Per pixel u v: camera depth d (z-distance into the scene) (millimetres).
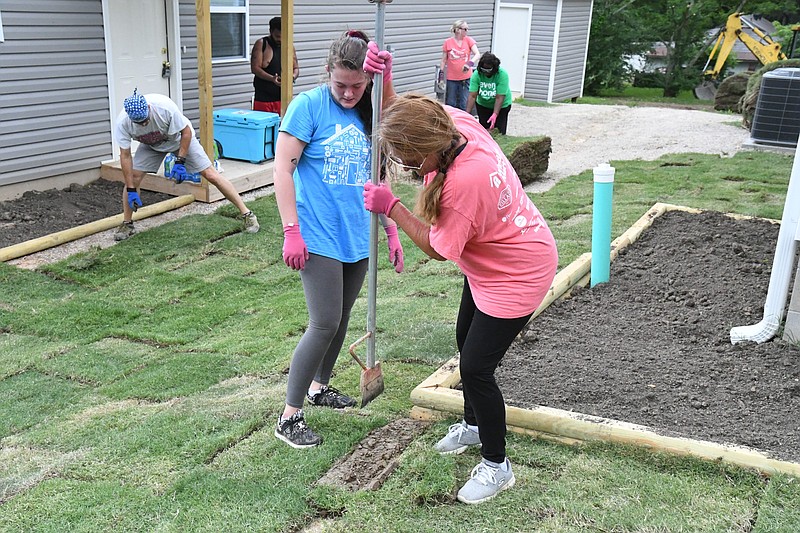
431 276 5820
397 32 14102
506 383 3596
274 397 3732
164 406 3738
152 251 6488
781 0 34188
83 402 3877
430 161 2453
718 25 32719
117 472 3074
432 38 15438
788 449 2920
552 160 11125
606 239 4859
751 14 34125
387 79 3016
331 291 3064
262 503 2783
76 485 2980
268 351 4426
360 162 3076
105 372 4281
